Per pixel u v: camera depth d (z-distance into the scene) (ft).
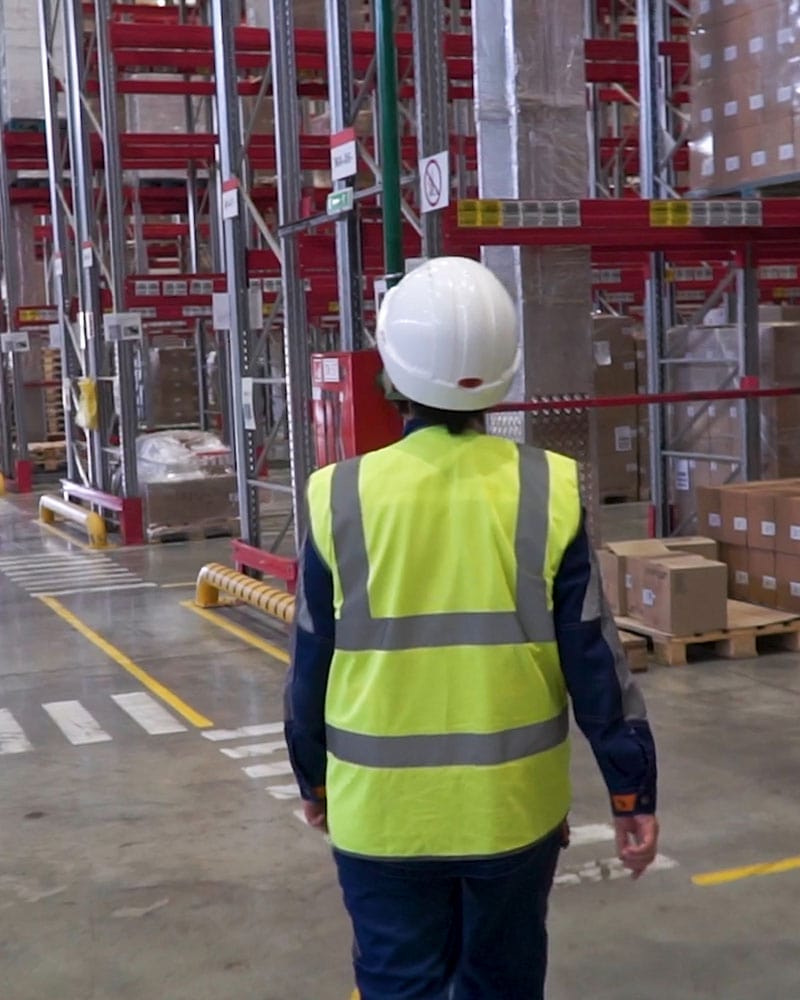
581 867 15.75
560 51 26.37
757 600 28.76
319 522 8.27
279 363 63.26
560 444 27.12
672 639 25.52
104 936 14.29
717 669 25.32
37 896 15.43
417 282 8.45
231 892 15.37
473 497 8.18
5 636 30.73
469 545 8.11
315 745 8.58
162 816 18.11
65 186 58.85
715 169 29.45
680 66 42.27
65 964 13.65
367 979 8.34
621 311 64.34
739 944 13.62
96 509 48.78
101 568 40.01
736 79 28.58
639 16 35.70
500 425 27.32
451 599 8.09
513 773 8.05
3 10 56.75
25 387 67.21
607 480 50.83
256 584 30.91
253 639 29.71
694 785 18.61
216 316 34.30
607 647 8.18
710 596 25.79
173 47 43.75
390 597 8.09
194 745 21.56
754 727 21.42
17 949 14.05
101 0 42.29
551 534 8.16
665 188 35.83
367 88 26.73
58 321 51.85
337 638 8.21
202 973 13.35
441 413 8.41
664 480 36.42
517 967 8.40
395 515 8.14
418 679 8.07
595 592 8.21
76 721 23.24
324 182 48.57
